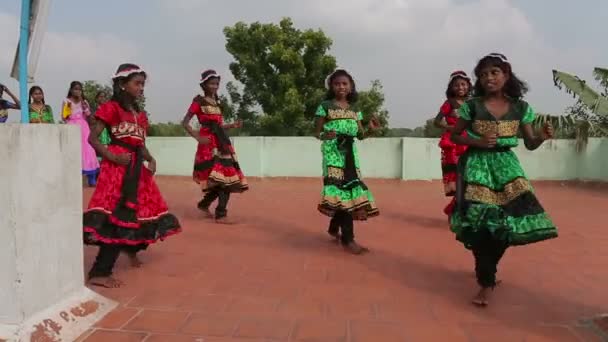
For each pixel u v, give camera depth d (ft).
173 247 15.98
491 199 10.37
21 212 8.35
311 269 13.60
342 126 14.89
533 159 36.52
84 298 10.02
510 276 13.17
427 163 36.22
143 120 12.45
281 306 10.67
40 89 28.60
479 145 10.43
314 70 46.78
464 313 10.52
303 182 35.96
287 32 47.09
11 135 8.14
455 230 11.00
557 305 11.05
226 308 10.48
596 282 12.69
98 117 11.48
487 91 10.66
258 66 46.32
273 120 44.32
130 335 9.11
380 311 10.53
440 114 19.25
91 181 31.71
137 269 13.35
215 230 18.81
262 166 37.78
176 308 10.44
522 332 9.58
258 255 15.06
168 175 39.04
